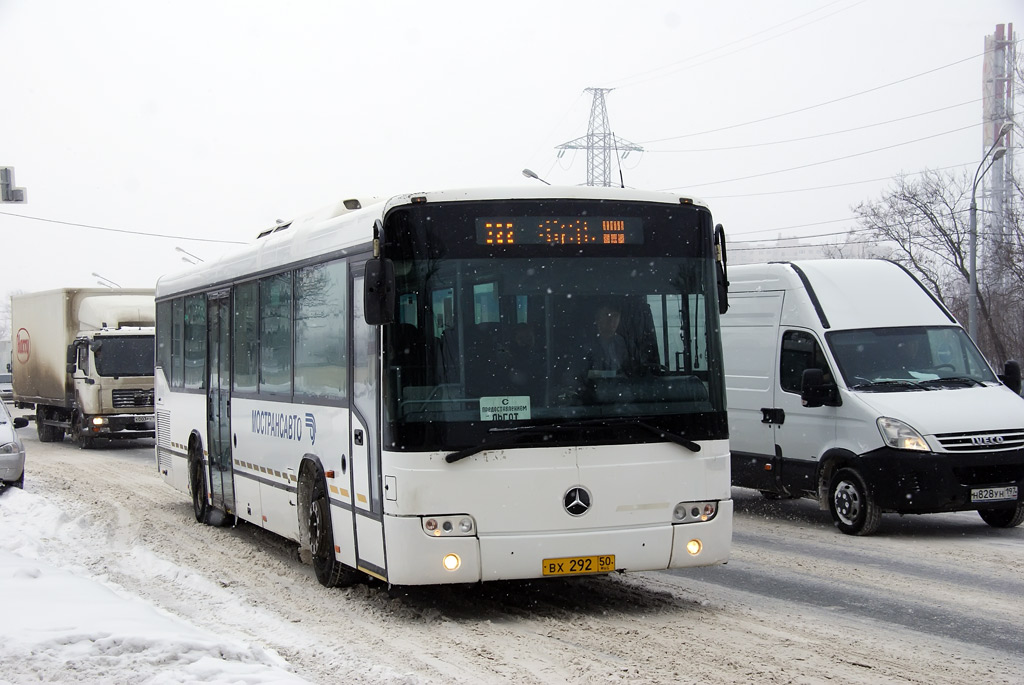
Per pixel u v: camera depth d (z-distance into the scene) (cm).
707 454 885
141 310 3069
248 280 1288
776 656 742
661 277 895
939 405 1328
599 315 874
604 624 852
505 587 1005
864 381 1373
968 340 1449
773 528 1401
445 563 829
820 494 1401
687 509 877
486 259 862
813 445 1412
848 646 771
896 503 1294
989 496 1295
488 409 844
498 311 858
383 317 834
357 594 997
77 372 3088
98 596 884
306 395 1072
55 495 1867
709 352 902
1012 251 4100
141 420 3012
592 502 851
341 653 766
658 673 699
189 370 1577
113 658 663
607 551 853
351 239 959
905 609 899
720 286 930
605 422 859
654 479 866
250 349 1280
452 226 861
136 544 1324
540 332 862
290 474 1123
